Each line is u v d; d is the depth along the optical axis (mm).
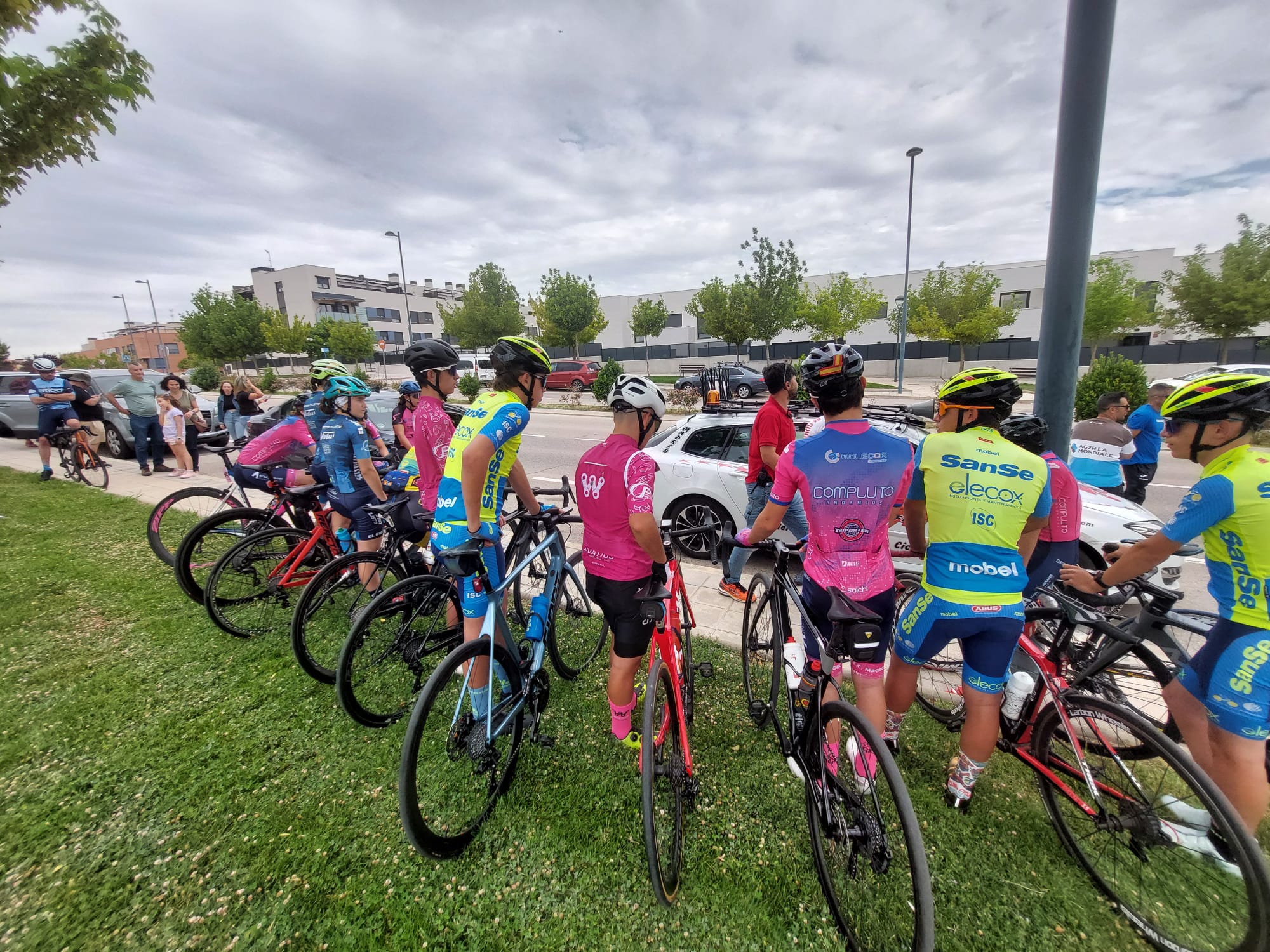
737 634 3926
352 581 3594
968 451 2100
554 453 11719
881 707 2332
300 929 1869
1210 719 1969
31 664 3449
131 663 3463
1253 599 1841
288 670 3418
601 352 43812
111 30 5352
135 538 5824
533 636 2699
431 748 2748
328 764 2631
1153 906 1865
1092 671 2359
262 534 3893
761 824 2301
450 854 2131
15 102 4684
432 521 3645
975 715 2211
